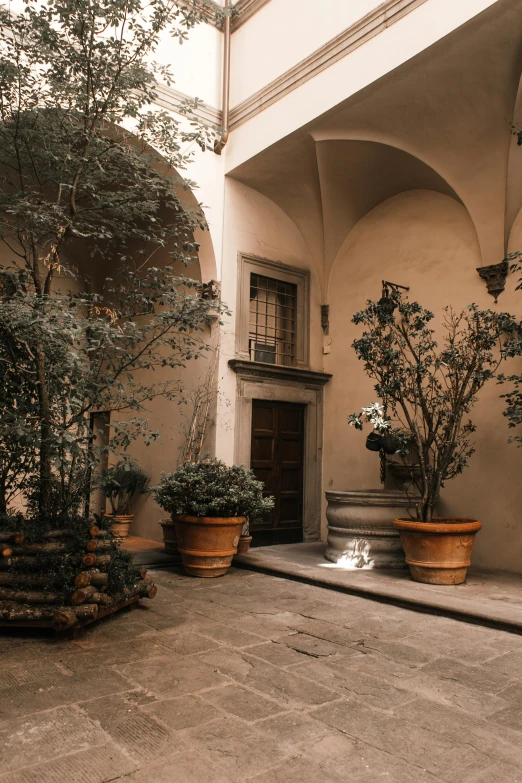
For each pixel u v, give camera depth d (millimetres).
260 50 7742
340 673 3387
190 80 7816
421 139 6797
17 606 3963
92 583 4133
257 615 4609
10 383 4566
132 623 4328
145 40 4863
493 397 6742
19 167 4883
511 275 6668
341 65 6562
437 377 7258
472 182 6789
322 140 7191
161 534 8188
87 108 4750
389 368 6180
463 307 7160
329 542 6801
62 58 4719
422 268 7688
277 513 8156
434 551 5520
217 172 7922
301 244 8836
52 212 4703
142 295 5082
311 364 8734
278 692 3086
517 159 6301
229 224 7949
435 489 5867
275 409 8305
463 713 2881
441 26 5508
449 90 6070
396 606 4977
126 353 4832
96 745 2477
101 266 9328
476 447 6852
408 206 7945
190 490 6152
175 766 2320
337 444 8523
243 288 8023
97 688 3092
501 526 6535
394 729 2689
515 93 5816
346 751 2473
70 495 4637
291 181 8125
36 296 4145
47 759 2359
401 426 7594
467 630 4293
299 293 8734
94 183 5133
